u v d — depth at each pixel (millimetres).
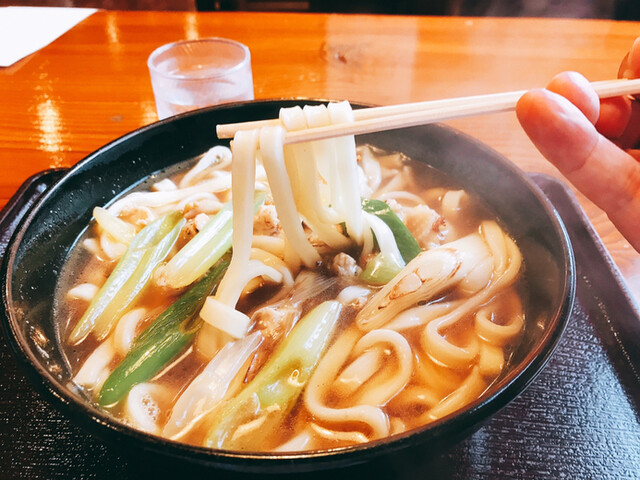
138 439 139
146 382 197
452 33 460
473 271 227
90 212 256
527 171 317
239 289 207
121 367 197
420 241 250
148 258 242
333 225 238
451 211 261
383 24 474
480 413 144
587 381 213
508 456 189
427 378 198
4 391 210
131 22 476
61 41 451
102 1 685
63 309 222
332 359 204
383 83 399
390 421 184
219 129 208
